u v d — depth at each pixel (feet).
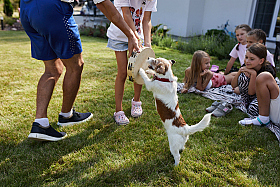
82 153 7.29
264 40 11.59
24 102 10.66
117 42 8.47
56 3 6.48
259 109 9.09
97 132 8.46
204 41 28.19
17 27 51.31
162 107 7.00
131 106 10.77
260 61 9.59
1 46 26.02
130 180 6.17
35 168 6.48
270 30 30.53
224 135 8.49
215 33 32.76
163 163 6.92
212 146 7.73
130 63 8.00
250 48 9.62
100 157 7.09
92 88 13.03
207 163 6.95
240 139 8.18
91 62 19.11
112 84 13.76
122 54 8.64
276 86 8.54
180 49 28.73
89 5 60.95
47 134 7.38
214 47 25.89
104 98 11.61
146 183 6.10
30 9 6.45
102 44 30.53
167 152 7.44
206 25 37.42
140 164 6.79
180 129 6.65
